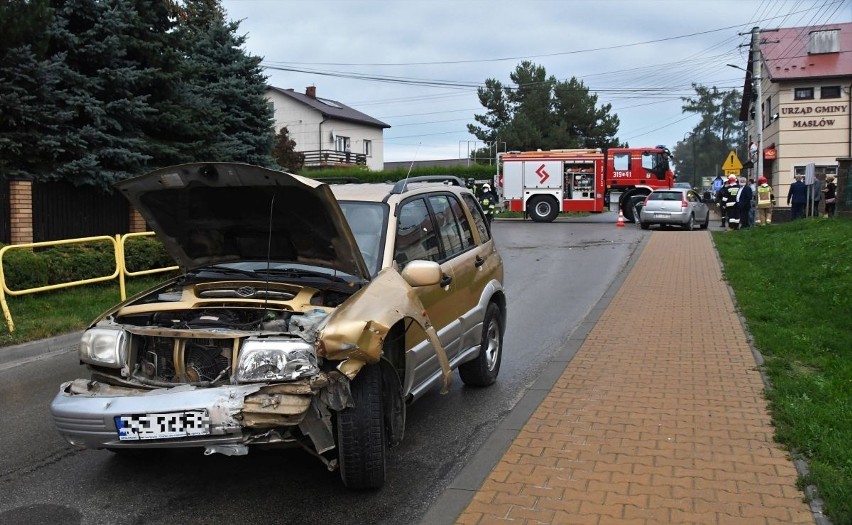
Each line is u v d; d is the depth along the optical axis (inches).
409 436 222.4
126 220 589.0
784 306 393.1
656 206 1008.9
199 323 175.0
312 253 197.3
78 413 159.5
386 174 1855.3
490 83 2615.7
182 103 637.3
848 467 177.5
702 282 506.0
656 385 262.1
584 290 509.4
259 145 794.2
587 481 178.9
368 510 170.2
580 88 2527.1
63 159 534.0
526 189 1226.6
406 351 193.3
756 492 170.2
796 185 968.9
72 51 550.9
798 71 1325.0
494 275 277.3
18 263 414.9
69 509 171.6
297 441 161.6
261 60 813.2
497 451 201.6
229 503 174.4
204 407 152.5
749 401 240.7
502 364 312.5
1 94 489.1
